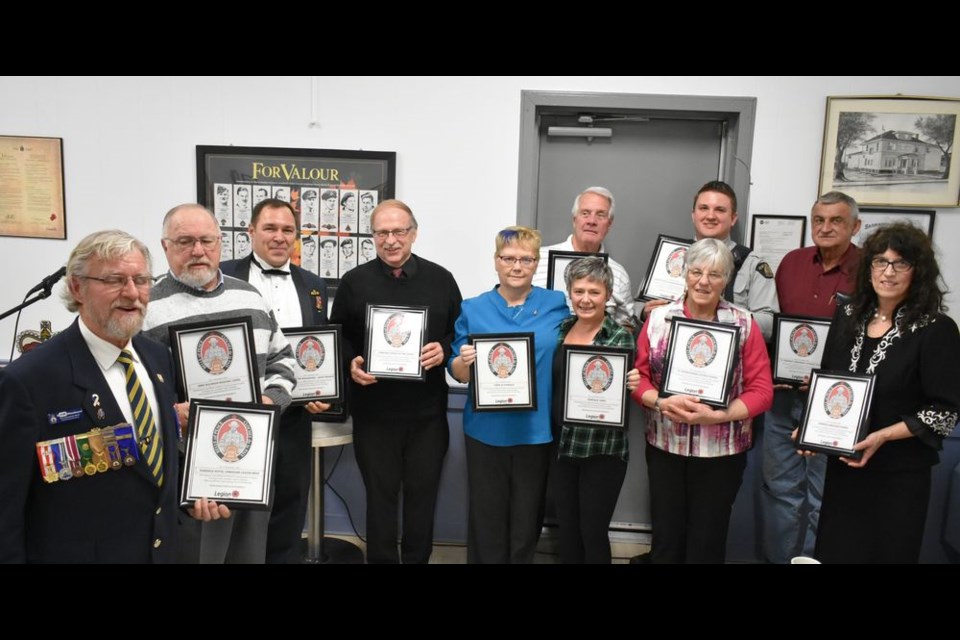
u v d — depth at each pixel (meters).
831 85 2.91
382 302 2.54
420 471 2.59
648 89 2.98
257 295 2.12
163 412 1.61
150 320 1.95
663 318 2.35
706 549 2.32
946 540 2.82
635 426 3.10
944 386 1.91
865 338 2.07
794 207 2.99
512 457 2.42
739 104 2.95
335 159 3.08
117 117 3.14
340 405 2.55
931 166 2.90
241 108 3.10
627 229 3.22
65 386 1.43
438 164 3.08
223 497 1.72
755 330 2.31
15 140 3.16
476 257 3.11
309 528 2.84
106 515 1.47
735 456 2.28
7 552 1.35
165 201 3.17
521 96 3.01
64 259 3.24
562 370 2.31
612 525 3.18
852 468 2.06
